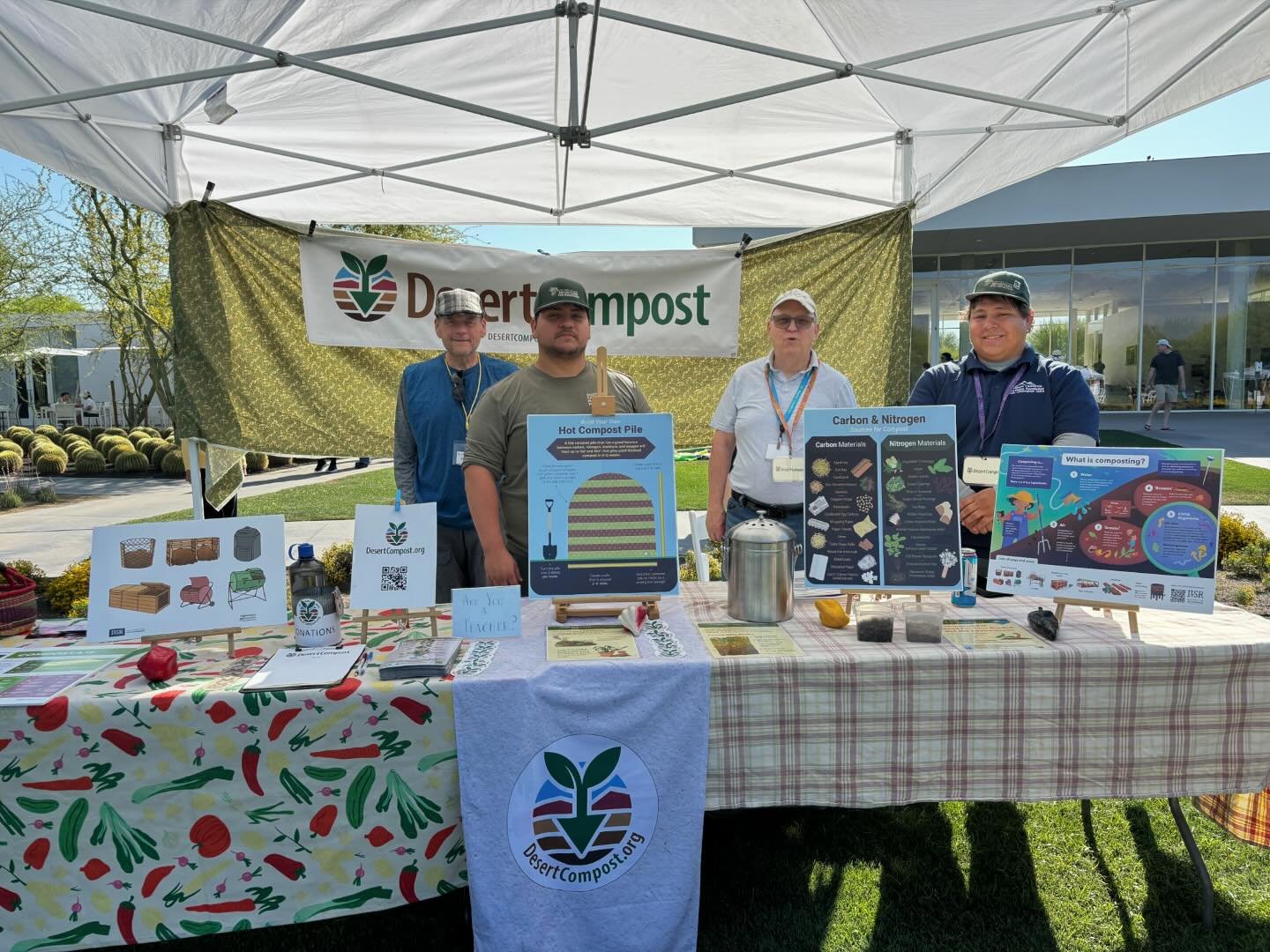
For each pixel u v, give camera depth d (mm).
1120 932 2004
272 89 3225
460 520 3105
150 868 1580
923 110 3547
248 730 1574
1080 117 3076
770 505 2799
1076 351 15508
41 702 1535
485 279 4297
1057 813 2562
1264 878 2215
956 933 2002
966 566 2117
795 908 2100
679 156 4062
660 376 4547
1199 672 1704
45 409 25750
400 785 1612
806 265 4422
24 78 2842
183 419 3992
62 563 6934
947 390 2539
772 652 1717
